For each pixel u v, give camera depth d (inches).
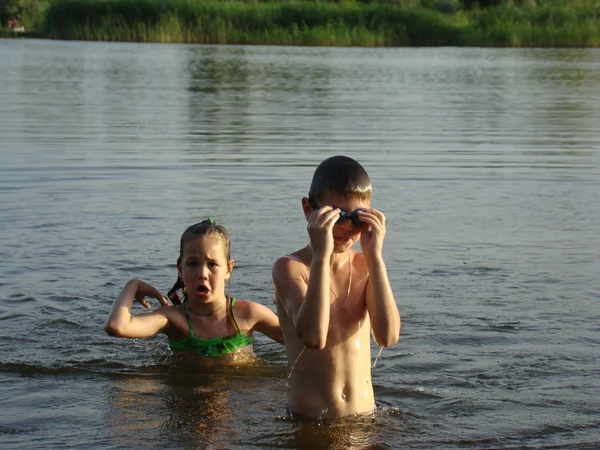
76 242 281.3
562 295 234.7
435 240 288.4
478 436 150.7
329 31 1587.1
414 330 207.3
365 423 154.8
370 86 853.2
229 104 678.5
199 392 174.7
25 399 168.7
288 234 291.9
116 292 236.7
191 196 346.6
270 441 148.4
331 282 155.1
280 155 439.5
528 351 194.1
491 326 210.2
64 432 152.3
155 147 459.8
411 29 1632.6
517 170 410.6
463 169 410.9
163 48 1398.9
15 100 674.2
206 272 199.2
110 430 153.4
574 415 160.4
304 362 156.3
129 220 309.0
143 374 186.2
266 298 230.4
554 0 1747.0
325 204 148.6
